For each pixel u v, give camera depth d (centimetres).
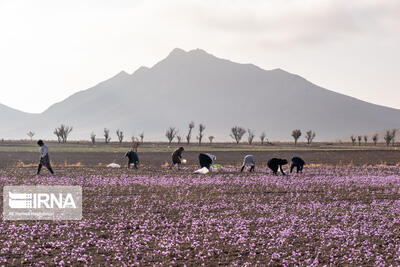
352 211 2238
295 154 8512
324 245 1614
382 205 2433
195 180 3419
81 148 10600
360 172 4453
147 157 6988
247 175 3922
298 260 1445
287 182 3372
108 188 2916
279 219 2028
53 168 4459
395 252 1549
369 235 1767
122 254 1477
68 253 1473
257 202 2477
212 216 2077
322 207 2348
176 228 1839
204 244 1598
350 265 1406
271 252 1533
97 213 2119
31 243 1587
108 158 6650
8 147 10781
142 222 1945
